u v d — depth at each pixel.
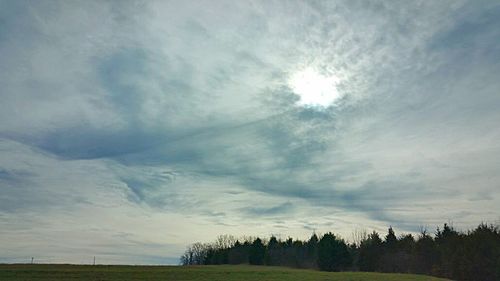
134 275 63.97
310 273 72.69
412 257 113.12
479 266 88.94
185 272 70.94
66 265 81.62
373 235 128.12
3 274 61.47
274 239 155.75
